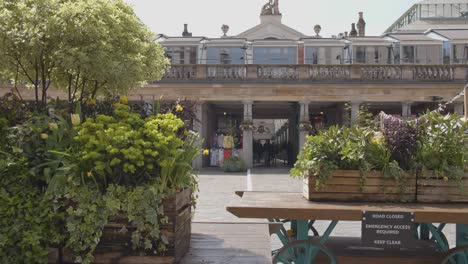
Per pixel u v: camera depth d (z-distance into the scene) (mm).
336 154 5043
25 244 3557
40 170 3807
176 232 3729
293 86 31156
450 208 4582
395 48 35906
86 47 5805
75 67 5746
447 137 4961
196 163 31391
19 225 3564
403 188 4895
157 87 31156
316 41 36312
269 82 31359
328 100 31312
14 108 4773
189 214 4305
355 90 31156
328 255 4973
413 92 31031
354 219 4445
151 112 5062
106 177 3746
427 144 5000
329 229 4906
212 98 31484
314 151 5070
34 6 5684
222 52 35969
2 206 3580
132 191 3686
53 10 5688
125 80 6523
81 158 3643
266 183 20672
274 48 36312
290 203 4871
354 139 5113
